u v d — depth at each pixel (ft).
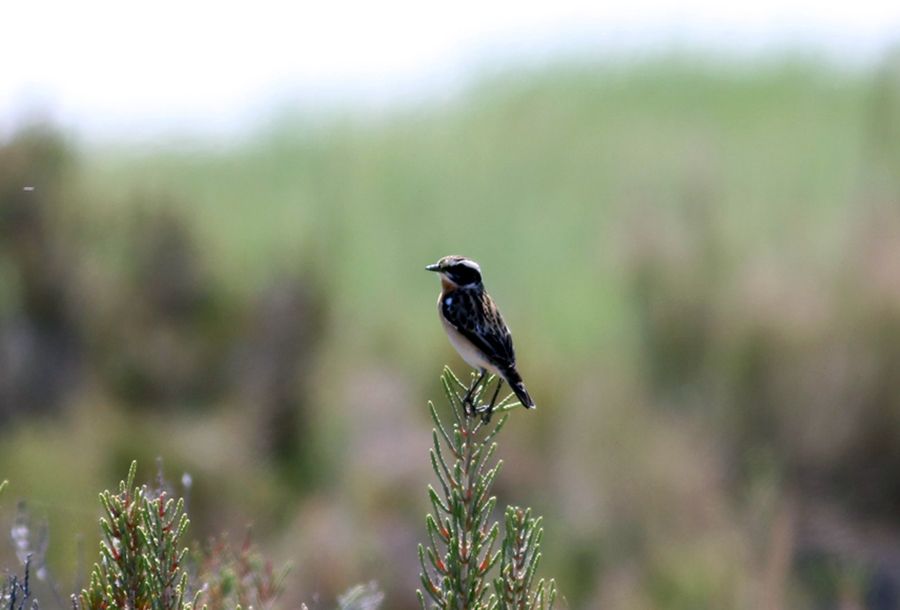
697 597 38.93
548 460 48.24
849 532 44.27
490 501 17.01
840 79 126.31
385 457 50.49
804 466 48.70
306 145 117.91
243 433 51.70
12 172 60.90
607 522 44.34
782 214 78.07
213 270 64.59
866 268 53.67
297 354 57.00
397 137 121.60
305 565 40.60
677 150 100.58
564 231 89.71
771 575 38.55
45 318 57.26
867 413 48.29
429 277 83.41
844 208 72.79
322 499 48.39
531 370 54.13
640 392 54.85
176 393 55.88
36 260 58.90
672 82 133.39
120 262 63.36
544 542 44.04
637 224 67.10
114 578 16.49
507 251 87.86
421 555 16.81
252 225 86.12
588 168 104.17
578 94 133.18
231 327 60.18
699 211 67.31
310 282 61.21
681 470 45.78
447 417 55.21
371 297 77.10
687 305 57.16
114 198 67.92
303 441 52.70
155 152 108.58
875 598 41.70
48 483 42.06
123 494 16.74
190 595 20.12
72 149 65.36
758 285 56.03
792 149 101.35
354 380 59.47
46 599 28.45
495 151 114.21
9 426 48.52
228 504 45.19
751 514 42.68
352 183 103.45
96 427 48.32
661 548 42.11
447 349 58.39
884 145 72.08
